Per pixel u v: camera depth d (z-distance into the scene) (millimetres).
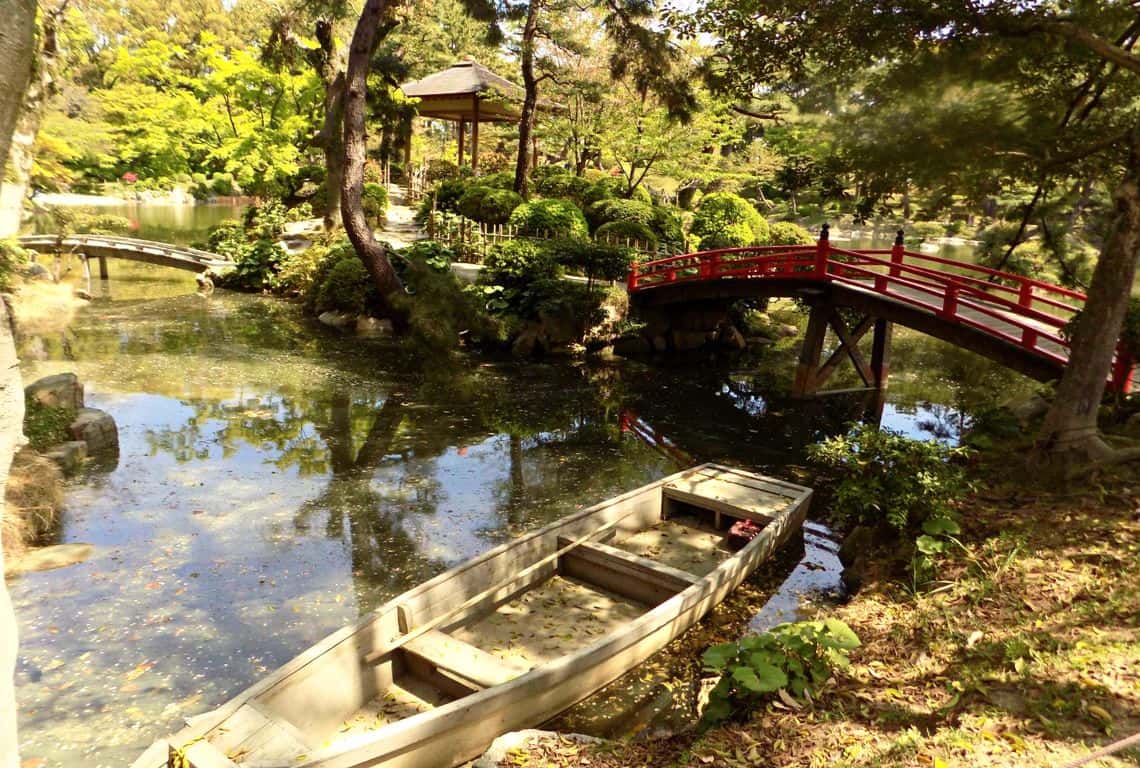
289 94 29078
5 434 2338
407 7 21000
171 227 35219
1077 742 3842
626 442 12391
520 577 6680
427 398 14125
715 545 8312
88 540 8016
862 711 4527
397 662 5633
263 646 6309
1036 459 7789
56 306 13406
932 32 7109
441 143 51844
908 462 7387
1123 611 5113
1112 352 7426
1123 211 7059
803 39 7762
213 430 11664
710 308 19562
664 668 5980
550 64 27125
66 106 16047
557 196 28297
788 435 13000
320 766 4035
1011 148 7375
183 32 42594
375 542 8305
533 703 5039
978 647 5113
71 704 5516
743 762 4152
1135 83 8125
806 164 9008
